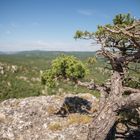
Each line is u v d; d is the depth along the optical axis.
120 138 17.94
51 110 22.75
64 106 23.17
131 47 14.43
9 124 20.22
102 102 15.55
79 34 14.13
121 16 14.72
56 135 18.28
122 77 14.35
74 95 26.75
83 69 16.28
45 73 17.36
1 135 18.42
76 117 20.59
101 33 13.77
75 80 16.52
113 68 14.68
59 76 17.03
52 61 17.34
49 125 19.81
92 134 13.41
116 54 14.45
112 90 13.91
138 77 15.27
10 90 175.62
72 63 16.47
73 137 17.86
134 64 14.98
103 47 14.05
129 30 12.52
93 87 16.23
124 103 12.70
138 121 17.00
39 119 21.20
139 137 18.12
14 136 18.47
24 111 22.75
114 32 12.38
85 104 24.00
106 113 13.20
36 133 18.91
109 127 13.26
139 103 12.30
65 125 19.67
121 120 16.59
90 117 20.38
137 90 13.91
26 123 20.25
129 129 18.58
